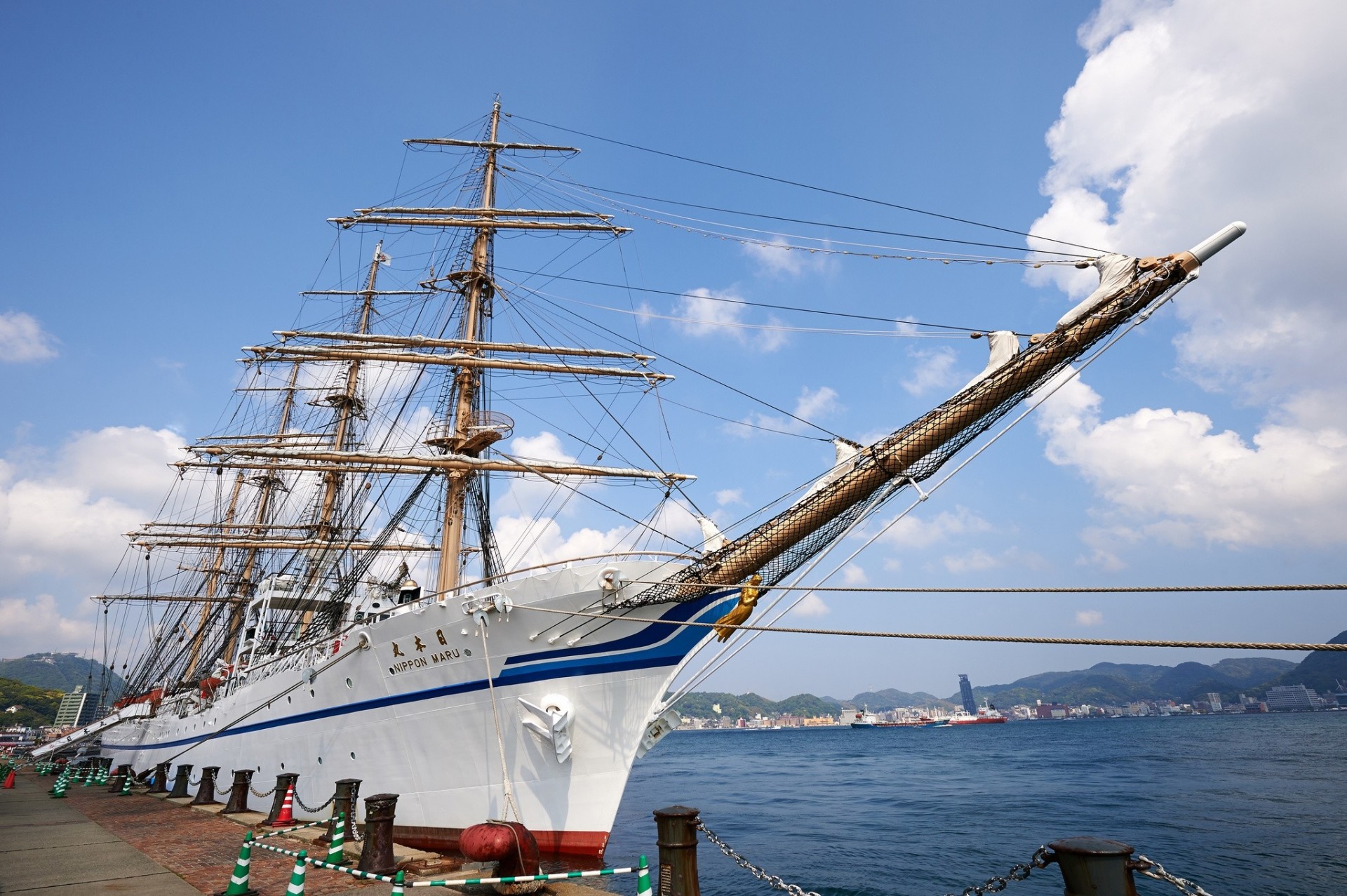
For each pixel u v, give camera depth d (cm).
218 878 1224
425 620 1700
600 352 2981
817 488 1355
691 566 1455
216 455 3656
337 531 3444
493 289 3209
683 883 878
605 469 2584
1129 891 544
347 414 4612
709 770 6944
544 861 1509
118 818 2134
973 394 1223
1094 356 1188
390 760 1795
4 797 2991
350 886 1147
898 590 1055
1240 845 2275
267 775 2317
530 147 3447
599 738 1527
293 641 2969
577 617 1535
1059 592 879
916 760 7575
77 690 16562
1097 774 5000
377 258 4984
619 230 3216
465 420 2798
